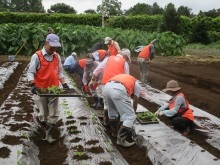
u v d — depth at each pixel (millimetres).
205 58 10766
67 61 5688
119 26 17672
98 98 4266
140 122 3375
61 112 3781
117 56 3311
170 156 2527
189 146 2730
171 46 11109
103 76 3203
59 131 3279
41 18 16953
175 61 9836
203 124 3486
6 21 16500
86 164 2434
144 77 6039
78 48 10625
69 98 4453
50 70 2920
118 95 2775
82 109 3898
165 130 3162
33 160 2586
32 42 10414
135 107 2994
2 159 2363
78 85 6129
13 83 5984
